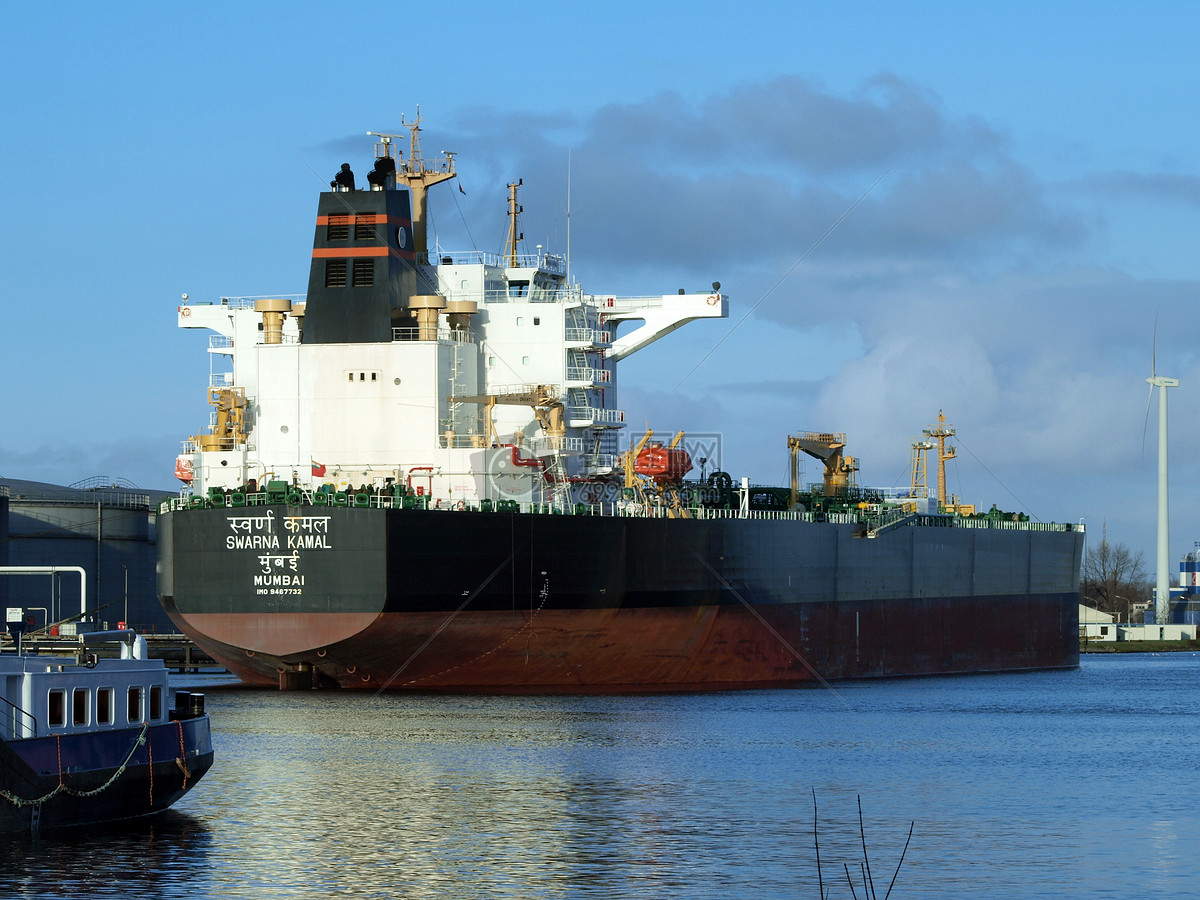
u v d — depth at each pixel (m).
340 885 40.31
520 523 83.31
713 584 93.56
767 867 42.69
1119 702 92.38
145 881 40.25
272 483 81.75
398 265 90.50
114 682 45.56
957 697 93.88
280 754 61.19
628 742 66.00
